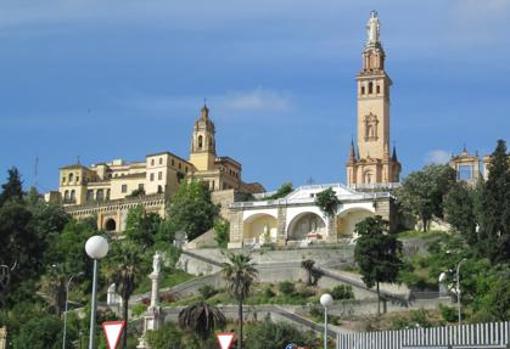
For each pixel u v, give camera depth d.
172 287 136.62
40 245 133.12
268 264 134.38
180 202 180.62
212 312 97.62
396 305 113.50
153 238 172.50
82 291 141.25
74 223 183.12
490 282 103.62
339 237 154.12
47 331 103.56
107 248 35.00
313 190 159.25
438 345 45.31
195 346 97.06
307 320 107.44
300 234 158.25
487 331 42.81
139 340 102.06
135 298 131.62
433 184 153.50
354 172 196.88
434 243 137.25
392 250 114.12
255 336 98.69
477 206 124.56
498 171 120.94
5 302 124.38
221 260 149.25
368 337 51.50
